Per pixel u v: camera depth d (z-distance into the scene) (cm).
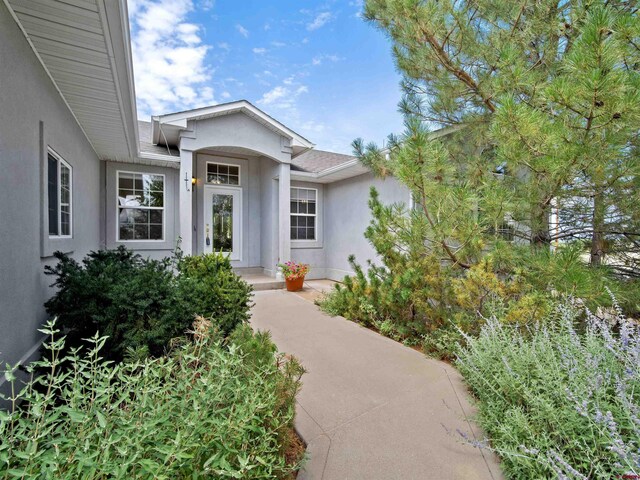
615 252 386
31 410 124
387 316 482
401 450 218
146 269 340
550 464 172
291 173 872
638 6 299
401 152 363
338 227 955
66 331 286
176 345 288
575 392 193
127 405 151
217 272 420
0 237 243
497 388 246
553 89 268
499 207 339
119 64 348
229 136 757
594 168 287
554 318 295
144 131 888
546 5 363
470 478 193
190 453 134
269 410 181
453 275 410
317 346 411
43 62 341
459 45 398
